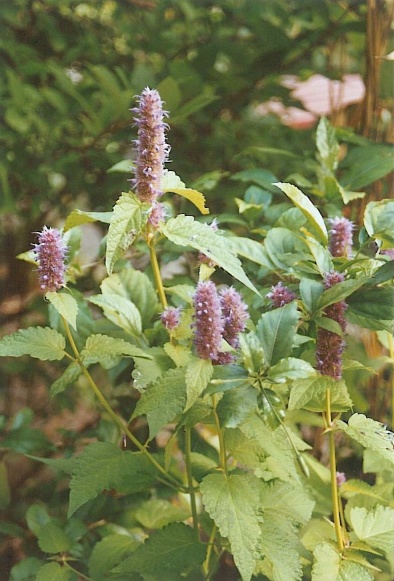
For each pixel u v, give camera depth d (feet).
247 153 4.93
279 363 3.12
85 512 4.06
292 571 3.21
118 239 3.16
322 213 4.23
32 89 4.70
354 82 6.08
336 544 3.40
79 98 4.68
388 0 4.54
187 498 4.03
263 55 5.20
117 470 3.43
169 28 5.38
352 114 4.83
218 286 4.27
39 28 5.27
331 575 3.25
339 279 3.24
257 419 3.17
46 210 5.58
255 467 3.32
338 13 5.14
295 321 3.14
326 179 4.10
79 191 5.22
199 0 5.32
